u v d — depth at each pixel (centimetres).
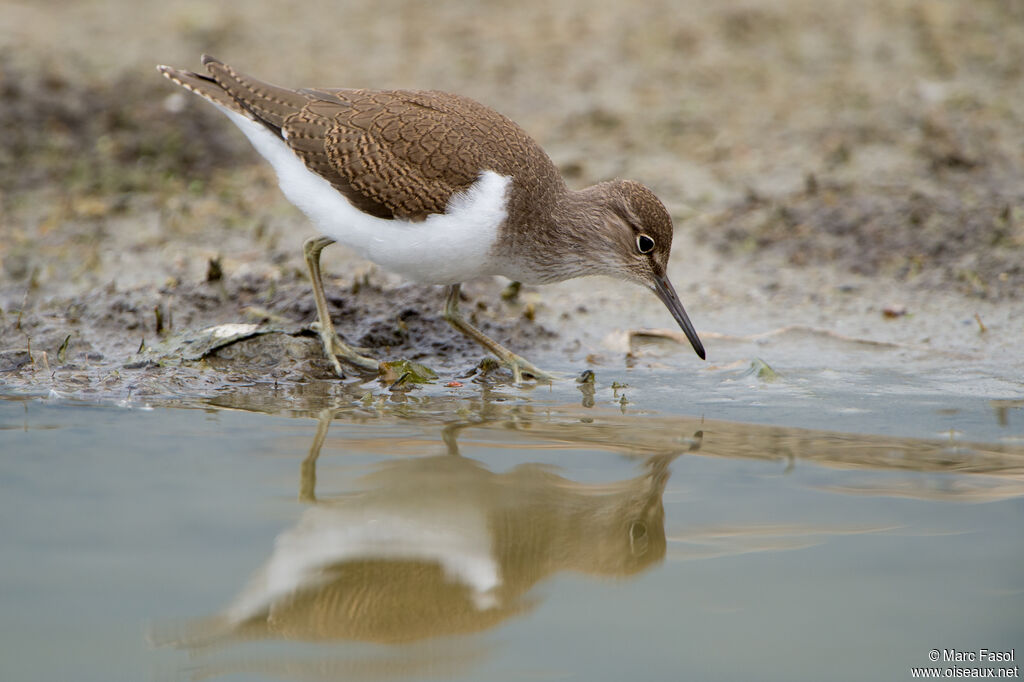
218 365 1198
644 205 1201
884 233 1578
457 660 658
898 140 1909
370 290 1366
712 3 2602
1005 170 1752
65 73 2061
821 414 1075
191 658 655
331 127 1140
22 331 1258
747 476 914
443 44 2356
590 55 2328
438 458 951
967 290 1434
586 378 1189
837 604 708
